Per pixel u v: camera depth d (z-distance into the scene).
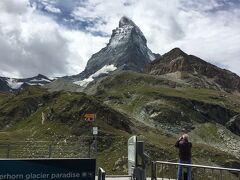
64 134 160.88
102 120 184.00
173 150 175.38
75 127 167.12
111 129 175.88
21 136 160.38
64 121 173.25
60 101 199.50
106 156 144.00
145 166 21.73
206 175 17.78
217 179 17.06
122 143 153.50
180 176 19.98
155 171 21.61
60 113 180.00
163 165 21.58
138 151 21.91
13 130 194.38
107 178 33.69
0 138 151.50
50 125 171.00
